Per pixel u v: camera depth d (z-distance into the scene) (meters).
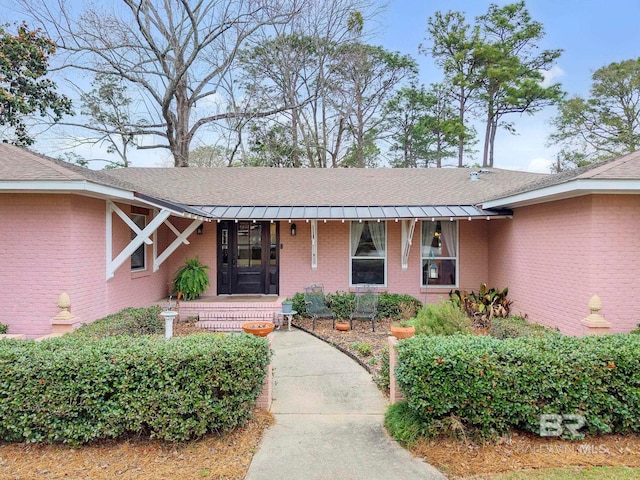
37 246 7.46
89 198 8.04
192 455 4.01
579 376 4.08
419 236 12.41
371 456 4.04
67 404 4.00
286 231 12.40
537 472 3.67
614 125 26.45
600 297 7.39
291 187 13.27
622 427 4.18
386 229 12.37
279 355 7.93
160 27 23.11
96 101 23.88
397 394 5.06
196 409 4.08
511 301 10.60
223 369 4.21
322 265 12.39
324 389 6.05
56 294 7.44
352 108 27.94
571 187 7.05
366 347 7.83
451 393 4.05
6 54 17.20
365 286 12.13
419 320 7.28
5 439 4.15
